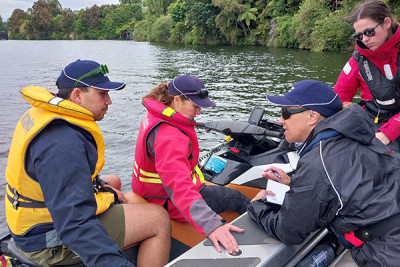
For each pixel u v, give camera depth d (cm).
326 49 3584
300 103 189
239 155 308
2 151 798
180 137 221
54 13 13088
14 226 188
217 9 5412
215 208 262
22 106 1295
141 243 214
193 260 180
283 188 224
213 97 1422
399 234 170
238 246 189
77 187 171
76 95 196
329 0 3669
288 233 184
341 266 211
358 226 177
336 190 171
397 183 176
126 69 2567
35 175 179
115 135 920
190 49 4650
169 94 229
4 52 4847
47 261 188
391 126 292
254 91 1564
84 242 167
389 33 278
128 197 248
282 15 4575
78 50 5162
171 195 216
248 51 3947
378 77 299
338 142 179
